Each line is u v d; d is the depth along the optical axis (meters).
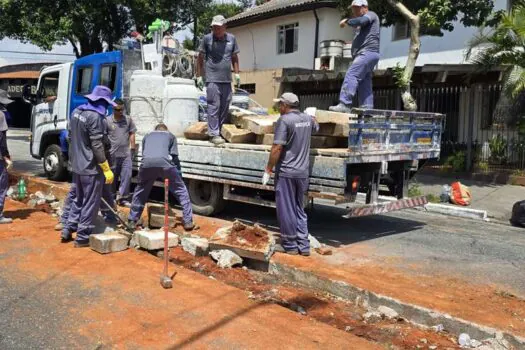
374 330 4.59
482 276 6.00
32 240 6.76
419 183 13.16
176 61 10.32
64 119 11.05
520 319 4.70
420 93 15.50
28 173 13.30
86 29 19.50
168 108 9.30
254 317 4.55
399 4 11.56
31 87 12.17
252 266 6.28
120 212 7.98
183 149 8.39
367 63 7.77
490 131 14.45
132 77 9.47
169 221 7.86
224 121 8.09
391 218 9.54
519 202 9.43
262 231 6.54
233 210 9.20
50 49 18.88
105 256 6.18
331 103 18.28
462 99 14.77
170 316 4.51
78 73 10.70
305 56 22.80
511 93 12.25
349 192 6.49
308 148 6.36
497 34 12.62
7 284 5.20
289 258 6.28
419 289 5.42
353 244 7.28
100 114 6.32
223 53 7.80
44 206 8.75
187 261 6.23
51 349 3.91
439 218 9.81
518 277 6.02
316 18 22.05
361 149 6.49
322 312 4.98
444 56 17.03
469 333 4.50
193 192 8.59
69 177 11.88
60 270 5.63
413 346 4.31
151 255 6.36
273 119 7.61
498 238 8.11
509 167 13.75
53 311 4.58
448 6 11.59
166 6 19.64
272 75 20.53
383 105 16.61
